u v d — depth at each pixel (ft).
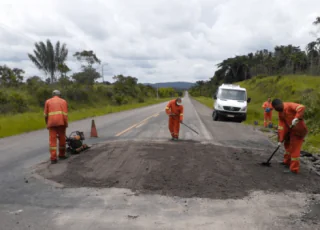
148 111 93.76
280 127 21.25
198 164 20.84
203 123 50.75
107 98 149.89
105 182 17.92
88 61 143.95
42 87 107.65
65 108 23.16
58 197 15.75
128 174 19.06
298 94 127.34
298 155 20.27
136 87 202.90
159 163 20.79
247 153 25.68
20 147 30.71
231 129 44.16
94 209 14.14
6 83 102.53
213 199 15.46
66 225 12.49
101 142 30.96
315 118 41.52
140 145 26.35
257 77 235.81
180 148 25.55
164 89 411.75
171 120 31.68
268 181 18.44
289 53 259.19
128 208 14.25
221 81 368.89
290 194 16.44
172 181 17.87
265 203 15.08
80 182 18.02
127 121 56.80
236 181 18.15
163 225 12.48
